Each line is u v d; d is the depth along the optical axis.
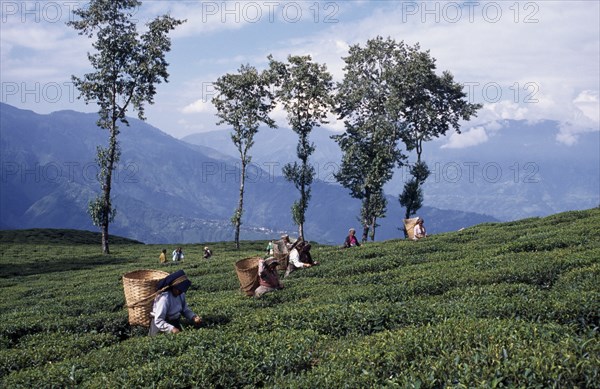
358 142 76.62
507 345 7.73
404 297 15.55
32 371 10.35
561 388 6.45
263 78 75.06
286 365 9.26
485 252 25.34
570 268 16.98
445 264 21.84
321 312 12.98
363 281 20.62
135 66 65.75
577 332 10.19
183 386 8.68
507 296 13.57
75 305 22.61
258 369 9.20
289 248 26.83
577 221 34.84
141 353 10.77
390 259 26.23
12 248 79.06
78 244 89.50
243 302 16.69
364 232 75.62
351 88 75.44
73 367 10.02
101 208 68.88
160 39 66.81
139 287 12.45
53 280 45.03
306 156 77.19
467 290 14.98
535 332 8.45
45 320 16.92
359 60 75.06
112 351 11.41
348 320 12.20
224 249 79.25
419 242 34.53
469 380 6.84
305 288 18.86
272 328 12.51
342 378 7.69
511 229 38.75
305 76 73.88
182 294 12.62
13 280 46.72
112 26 65.31
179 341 10.91
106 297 23.59
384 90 75.19
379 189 74.25
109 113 68.19
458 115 79.94
